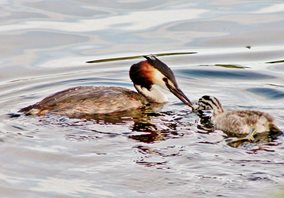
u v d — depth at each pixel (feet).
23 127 50.34
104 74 62.18
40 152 46.29
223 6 77.25
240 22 72.59
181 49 66.74
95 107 53.98
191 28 71.41
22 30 71.26
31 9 76.79
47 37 69.77
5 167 44.45
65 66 63.72
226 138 48.16
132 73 57.93
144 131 49.78
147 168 43.62
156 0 79.25
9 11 76.18
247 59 64.44
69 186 41.96
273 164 43.47
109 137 48.62
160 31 70.90
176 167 43.60
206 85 59.00
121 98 55.21
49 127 50.49
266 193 39.93
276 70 61.67
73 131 49.83
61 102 53.93
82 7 77.46
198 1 79.00
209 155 45.03
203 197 39.91
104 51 66.74
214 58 64.69
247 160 44.11
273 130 48.49
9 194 41.34
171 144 47.16
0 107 54.60
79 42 68.74
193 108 54.29
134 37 69.67
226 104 54.44
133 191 41.01
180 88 58.59
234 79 59.98
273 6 76.84
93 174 43.27
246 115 49.47
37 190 41.68
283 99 54.95
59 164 44.65
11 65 63.87
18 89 58.80
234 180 41.60
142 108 55.47
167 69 57.47
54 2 78.89
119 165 44.27
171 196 40.24
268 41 68.13
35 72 62.44
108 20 73.61
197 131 49.73
